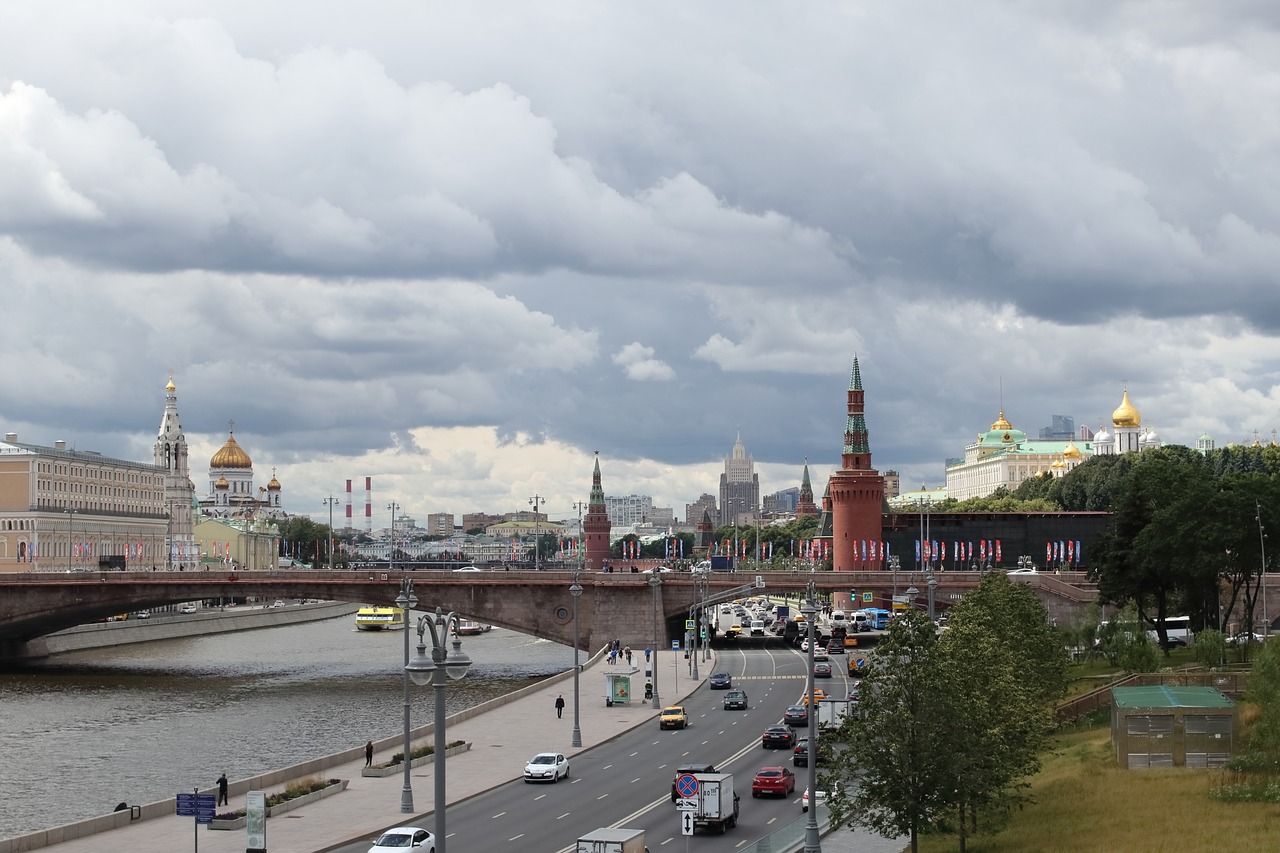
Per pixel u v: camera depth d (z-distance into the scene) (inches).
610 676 7126.0
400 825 4266.7
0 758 6368.1
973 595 5492.1
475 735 6136.8
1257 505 7229.3
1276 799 3917.3
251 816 3892.7
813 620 3774.6
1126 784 4306.1
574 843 3986.2
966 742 3553.2
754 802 4601.4
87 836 4207.7
